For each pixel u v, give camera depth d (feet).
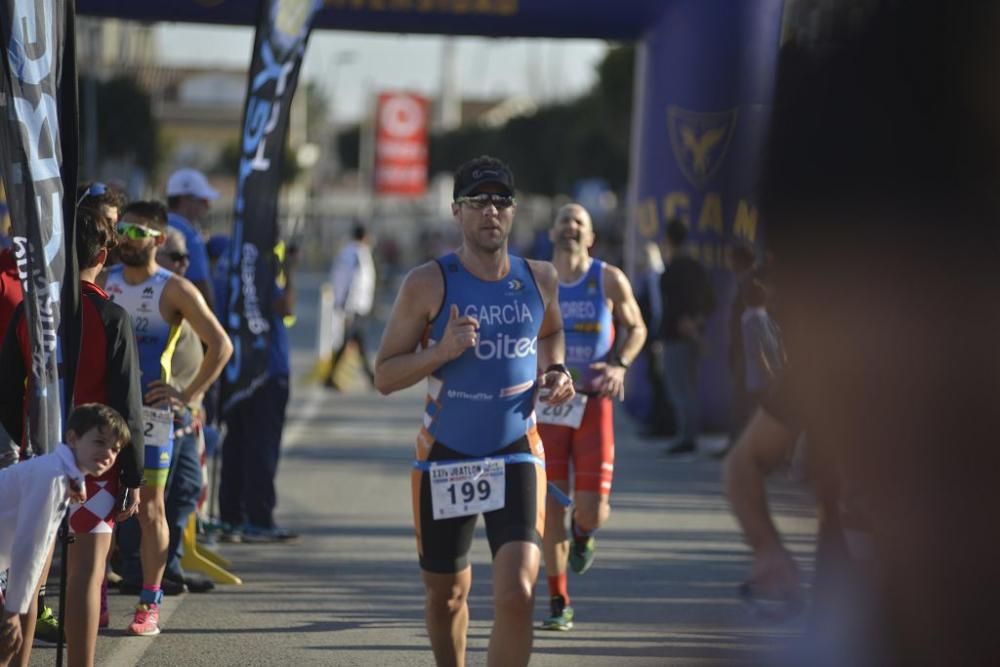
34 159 44.65
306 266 636.48
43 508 41.29
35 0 44.52
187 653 59.06
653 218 154.10
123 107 321.32
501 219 45.55
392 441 142.61
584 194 465.47
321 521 95.66
